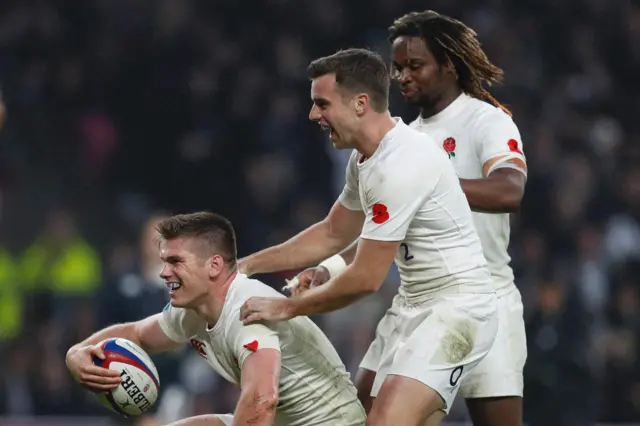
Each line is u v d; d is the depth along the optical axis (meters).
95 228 52.88
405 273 20.78
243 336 19.33
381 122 19.94
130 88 57.25
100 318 40.91
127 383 20.06
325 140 54.81
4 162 53.84
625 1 64.31
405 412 19.69
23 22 58.62
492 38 59.00
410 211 19.64
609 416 43.78
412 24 23.05
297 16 59.75
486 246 22.67
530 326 37.88
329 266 22.08
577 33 62.66
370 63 19.78
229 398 38.47
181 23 58.09
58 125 56.25
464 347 20.12
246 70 57.75
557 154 55.12
